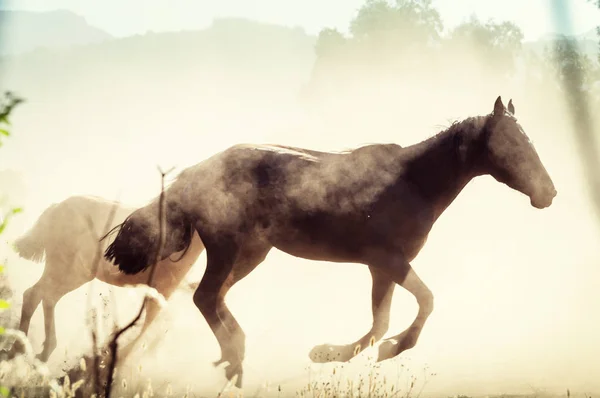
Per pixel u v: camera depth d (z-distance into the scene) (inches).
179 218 351.9
